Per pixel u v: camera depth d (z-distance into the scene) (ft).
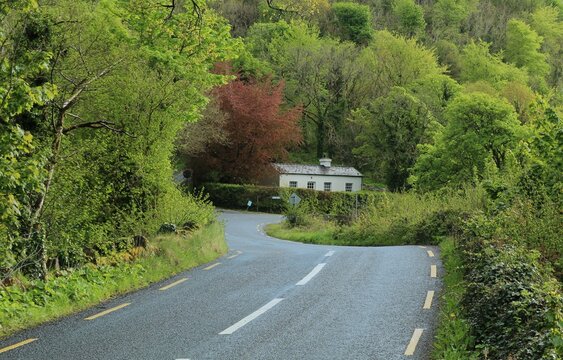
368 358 26.68
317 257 64.64
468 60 280.31
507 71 271.49
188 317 35.58
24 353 27.94
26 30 46.39
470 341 27.07
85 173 55.47
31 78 50.37
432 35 325.21
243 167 221.46
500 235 48.34
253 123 219.20
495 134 139.64
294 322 33.96
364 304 38.50
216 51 74.28
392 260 59.72
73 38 56.65
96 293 42.06
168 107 69.56
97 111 66.64
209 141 196.44
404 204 107.65
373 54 268.62
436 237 84.74
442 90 226.58
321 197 203.31
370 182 251.39
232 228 142.92
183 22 65.77
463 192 97.25
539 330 24.26
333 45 271.08
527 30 307.99
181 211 75.31
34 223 43.88
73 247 49.14
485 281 33.40
